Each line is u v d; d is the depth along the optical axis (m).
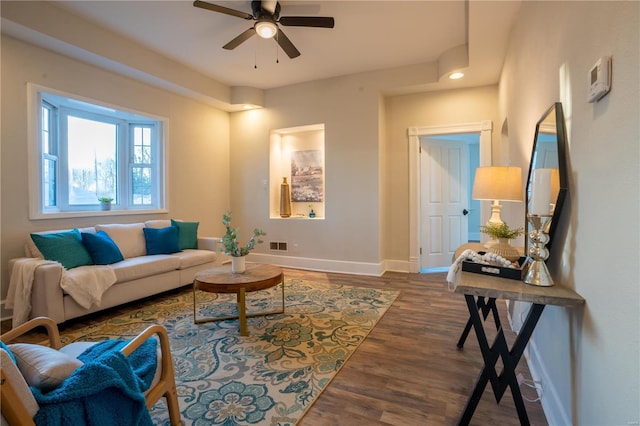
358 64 4.37
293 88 5.15
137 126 4.52
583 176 1.25
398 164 4.92
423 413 1.68
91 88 3.67
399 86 4.45
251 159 5.54
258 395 1.83
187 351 2.35
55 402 0.93
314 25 2.95
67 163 3.77
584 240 1.23
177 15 3.18
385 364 2.16
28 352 1.07
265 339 2.55
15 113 3.06
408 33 3.52
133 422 1.09
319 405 1.74
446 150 5.17
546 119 1.72
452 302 3.44
